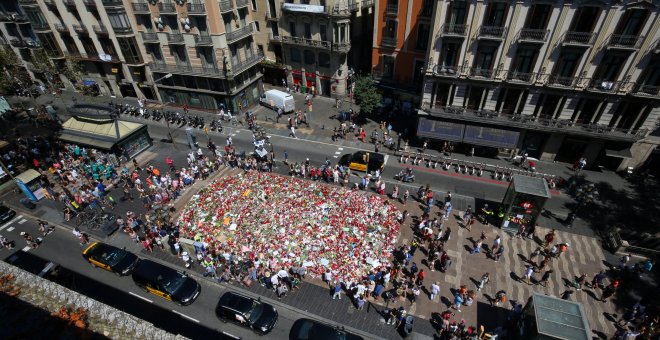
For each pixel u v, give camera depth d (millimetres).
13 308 17828
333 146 42281
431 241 27875
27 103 56750
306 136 44594
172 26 45125
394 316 22406
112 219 30719
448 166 37406
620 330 21734
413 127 45312
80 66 52500
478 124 37531
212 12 41906
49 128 48438
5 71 51281
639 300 23969
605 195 33406
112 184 36500
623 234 27844
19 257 28406
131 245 29188
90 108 41250
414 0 40500
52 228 31266
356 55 53156
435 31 34000
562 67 31906
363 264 26297
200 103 51719
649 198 33062
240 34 47344
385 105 48219
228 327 22734
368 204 32219
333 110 50844
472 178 36188
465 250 27797
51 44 52688
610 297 24109
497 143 37000
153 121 50000
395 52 45375
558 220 30703
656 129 33000
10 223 32156
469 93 36469
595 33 29234
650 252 26375
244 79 50875
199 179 36688
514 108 35781
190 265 26906
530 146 38188
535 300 19656
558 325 18250
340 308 23688
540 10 29922
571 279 25438
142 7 44094
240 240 28484
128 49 48344
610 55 29844
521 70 33406
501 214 29750
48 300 18203
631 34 28625
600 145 35062
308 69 53281
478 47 33344
